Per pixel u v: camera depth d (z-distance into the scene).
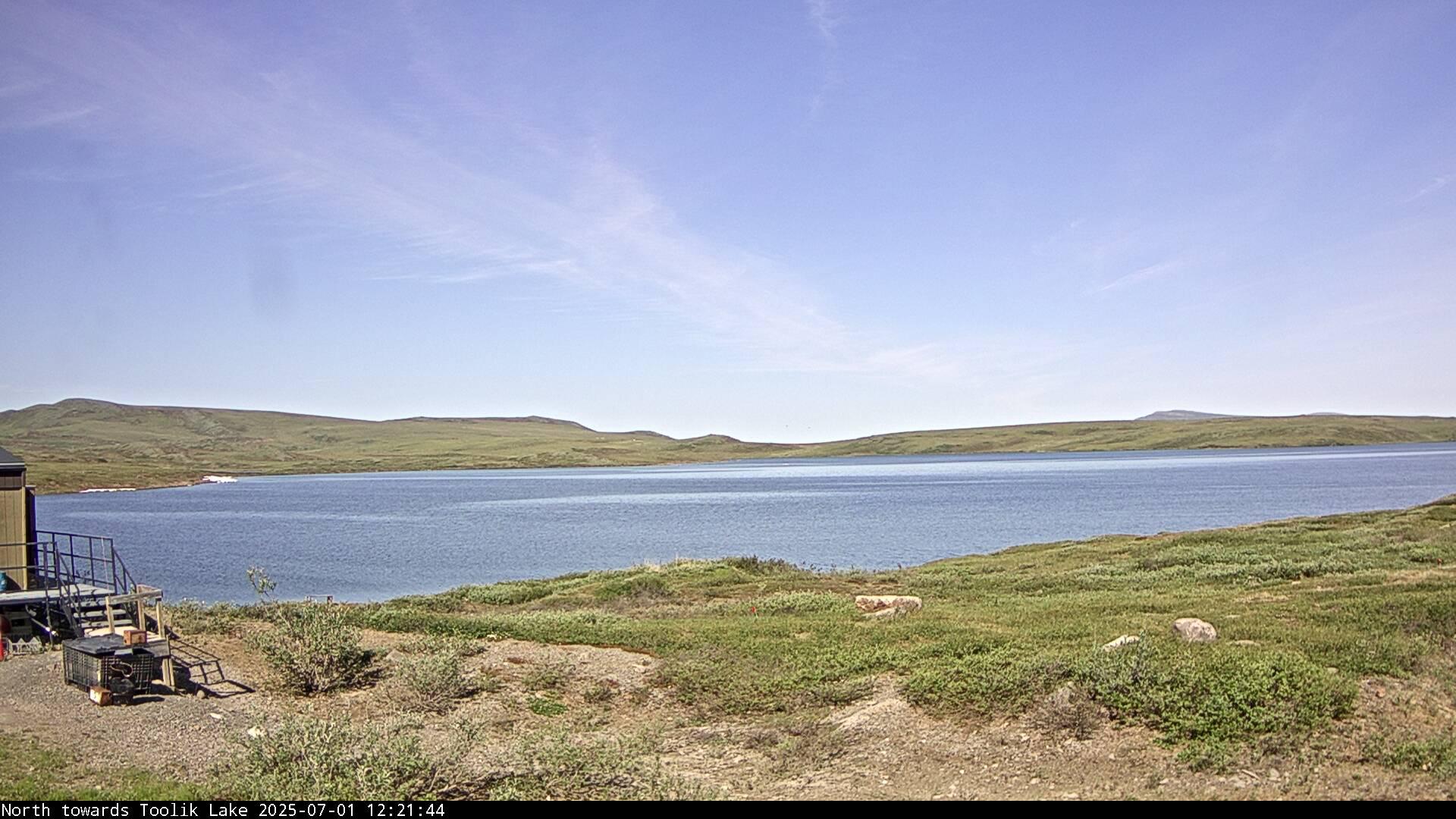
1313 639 16.55
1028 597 28.31
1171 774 11.48
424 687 17.28
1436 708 13.00
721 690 17.17
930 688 15.23
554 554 62.38
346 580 49.72
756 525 82.94
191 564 56.22
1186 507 91.00
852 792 11.70
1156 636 17.80
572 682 18.41
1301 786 10.72
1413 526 40.00
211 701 16.75
